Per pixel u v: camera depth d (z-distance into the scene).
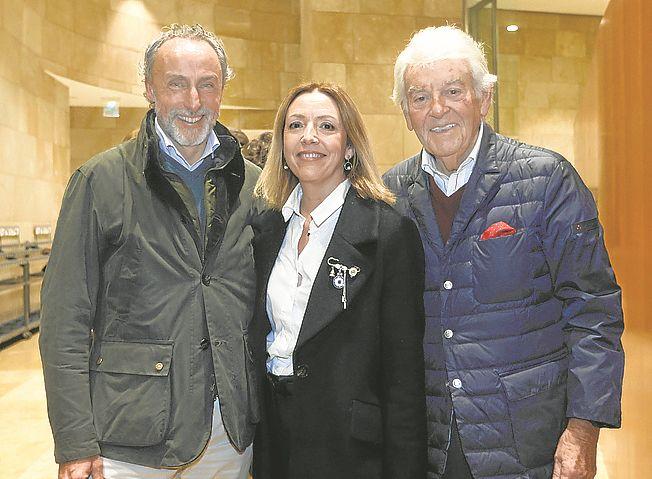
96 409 1.79
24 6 9.12
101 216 1.83
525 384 1.79
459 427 1.82
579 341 1.76
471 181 1.86
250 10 12.85
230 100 12.77
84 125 13.67
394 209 1.89
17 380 6.11
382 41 9.69
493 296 1.82
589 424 1.74
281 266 1.93
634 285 2.66
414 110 1.89
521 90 11.07
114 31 11.48
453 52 1.84
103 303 1.85
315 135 1.86
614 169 3.17
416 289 1.83
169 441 1.80
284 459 1.84
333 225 1.91
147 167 1.85
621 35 2.86
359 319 1.82
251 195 2.06
